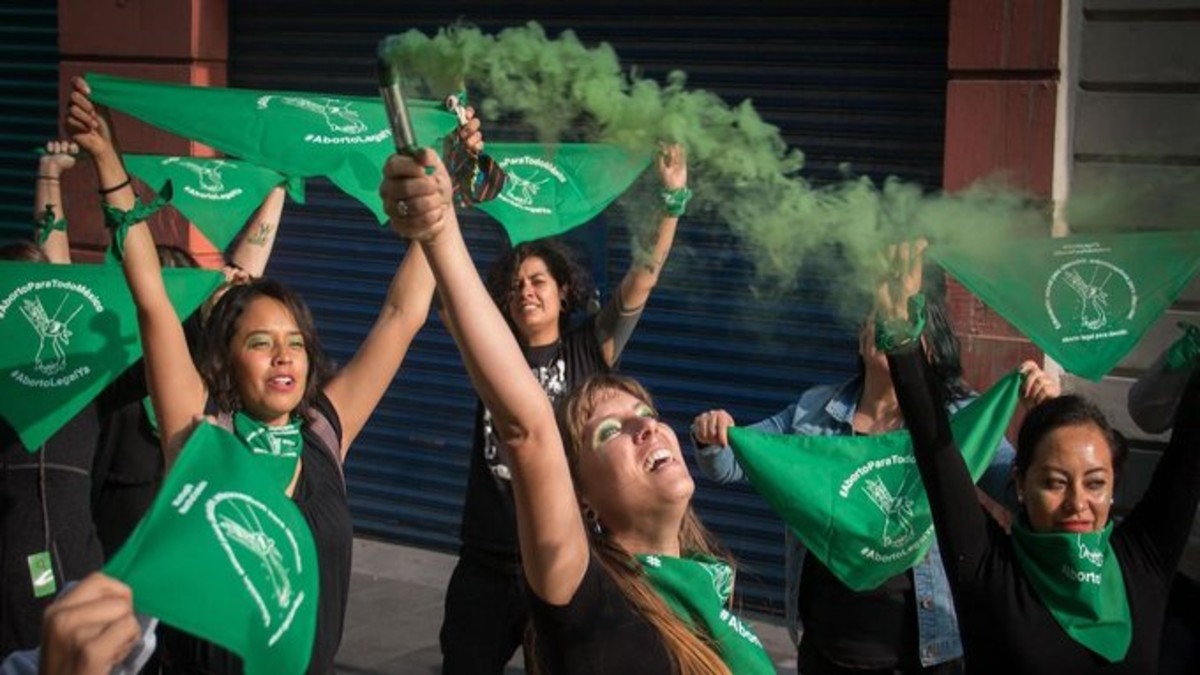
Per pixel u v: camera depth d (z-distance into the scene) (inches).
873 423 192.2
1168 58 250.7
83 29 354.9
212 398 155.3
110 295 167.3
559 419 127.5
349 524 156.6
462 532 217.0
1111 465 147.4
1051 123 255.6
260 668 88.0
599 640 111.2
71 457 179.9
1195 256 160.4
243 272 208.4
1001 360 236.2
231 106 179.9
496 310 106.1
